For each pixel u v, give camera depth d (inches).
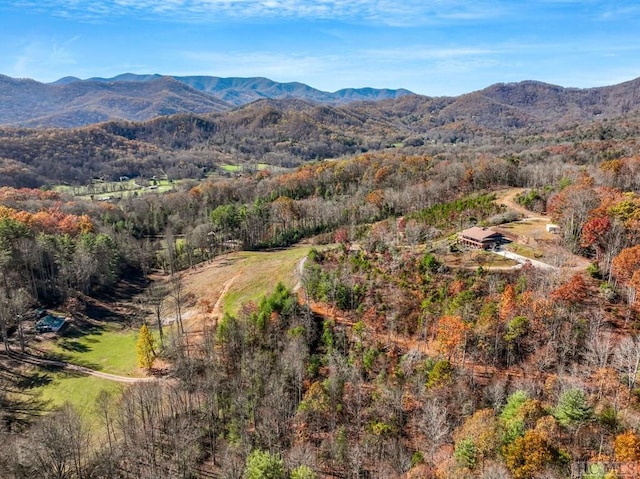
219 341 3134.8
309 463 2068.2
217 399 2664.9
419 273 3211.1
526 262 3147.1
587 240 3184.1
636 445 1617.9
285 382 2640.3
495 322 2568.9
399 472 2026.3
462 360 2554.1
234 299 4097.0
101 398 2778.1
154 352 3390.7
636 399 2034.9
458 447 1860.2
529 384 2267.5
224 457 2265.0
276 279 4114.2
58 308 4315.9
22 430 2677.2
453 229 4141.2
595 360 2325.3
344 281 3240.7
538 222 4124.0
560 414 1876.2
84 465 2314.2
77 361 3521.2
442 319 2613.2
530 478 1625.2
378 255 3622.0
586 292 2733.8
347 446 2209.6
